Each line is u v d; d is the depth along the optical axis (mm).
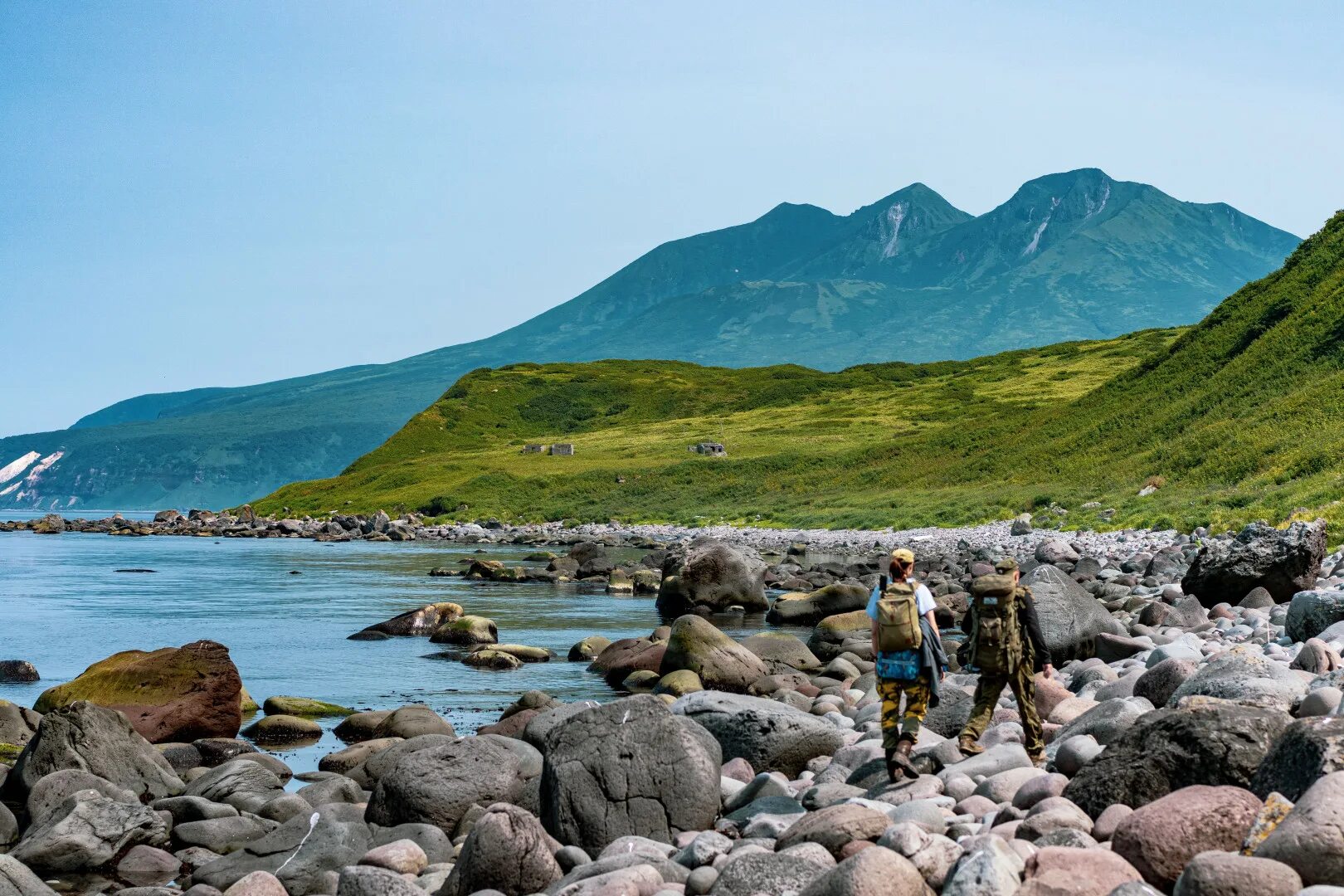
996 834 7977
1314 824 6367
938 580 38750
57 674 23938
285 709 19516
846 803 8906
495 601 39500
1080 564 39031
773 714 13156
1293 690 10469
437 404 194000
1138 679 13047
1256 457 55719
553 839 10164
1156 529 49594
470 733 17688
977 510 70438
